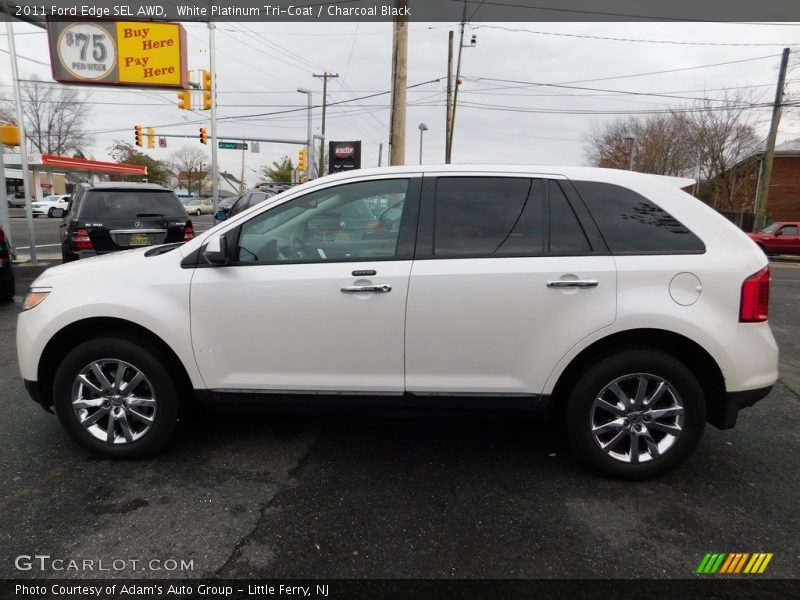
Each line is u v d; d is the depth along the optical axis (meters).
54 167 41.66
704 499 2.94
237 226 3.14
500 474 3.18
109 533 2.59
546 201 3.07
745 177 33.94
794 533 2.65
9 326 6.44
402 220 3.08
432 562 2.41
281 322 3.07
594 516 2.77
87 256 8.20
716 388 2.99
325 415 3.20
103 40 16.61
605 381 2.98
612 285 2.90
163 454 3.38
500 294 2.94
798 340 6.72
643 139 43.09
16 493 2.92
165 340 3.10
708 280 2.89
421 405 3.11
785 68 21.94
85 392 3.28
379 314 3.01
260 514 2.75
